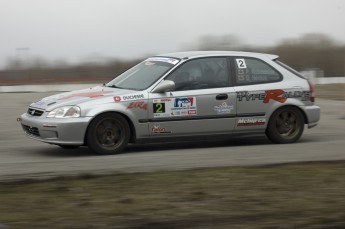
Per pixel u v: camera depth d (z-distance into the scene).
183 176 8.38
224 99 11.17
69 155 10.55
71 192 7.46
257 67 11.68
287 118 11.84
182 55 11.48
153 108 10.70
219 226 6.14
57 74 57.59
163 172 8.69
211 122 11.13
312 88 12.09
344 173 8.66
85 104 10.31
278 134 11.76
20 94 31.33
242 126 11.40
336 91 33.34
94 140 10.37
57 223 6.16
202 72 11.21
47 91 37.41
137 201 7.04
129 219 6.33
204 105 11.02
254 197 7.26
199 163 9.52
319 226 6.16
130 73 11.86
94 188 7.67
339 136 13.23
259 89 11.48
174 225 6.16
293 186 7.83
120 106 10.47
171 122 10.84
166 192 7.47
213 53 11.48
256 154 10.46
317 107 12.06
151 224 6.17
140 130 10.66
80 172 8.67
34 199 7.11
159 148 11.52
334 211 6.68
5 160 9.95
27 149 11.44
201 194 7.38
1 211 6.59
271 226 6.14
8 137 13.33
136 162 9.62
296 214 6.57
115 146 10.59
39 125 10.31
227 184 7.91
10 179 8.18
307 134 13.59
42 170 8.86
